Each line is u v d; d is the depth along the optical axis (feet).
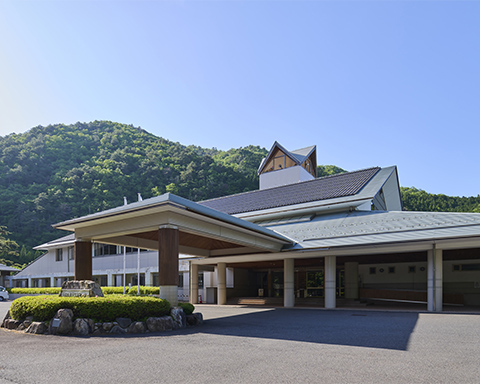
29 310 37.93
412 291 71.51
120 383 18.92
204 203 121.39
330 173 229.45
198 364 22.62
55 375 20.44
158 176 275.59
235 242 56.80
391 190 103.76
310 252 65.26
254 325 41.70
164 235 42.68
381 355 24.66
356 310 61.00
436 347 27.32
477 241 52.42
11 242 165.78
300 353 25.49
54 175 283.18
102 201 244.63
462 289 72.38
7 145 330.54
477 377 19.48
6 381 19.39
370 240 60.34
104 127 431.02
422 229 59.52
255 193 114.83
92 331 35.14
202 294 102.01
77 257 50.88
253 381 19.02
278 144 135.95
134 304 37.40
